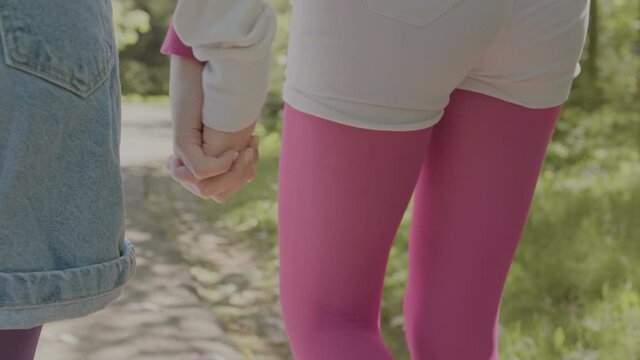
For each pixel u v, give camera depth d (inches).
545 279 167.6
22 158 49.7
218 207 271.1
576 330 141.2
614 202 239.3
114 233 54.2
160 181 323.6
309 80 62.8
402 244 196.4
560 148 368.2
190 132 68.0
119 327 152.9
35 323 50.9
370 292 66.4
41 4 50.2
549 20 63.6
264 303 176.2
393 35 60.1
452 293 69.2
